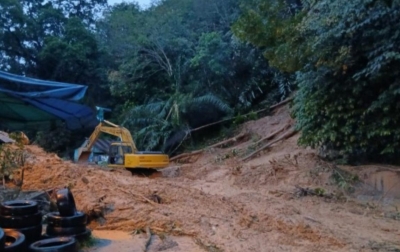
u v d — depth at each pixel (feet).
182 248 19.74
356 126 36.65
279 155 49.19
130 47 83.46
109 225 23.57
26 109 21.34
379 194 34.01
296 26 36.14
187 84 76.23
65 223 18.12
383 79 34.01
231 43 71.10
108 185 29.50
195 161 62.28
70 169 32.73
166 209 26.07
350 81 35.70
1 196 24.85
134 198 27.20
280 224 24.48
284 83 70.90
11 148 29.89
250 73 74.23
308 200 33.76
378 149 37.63
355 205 31.94
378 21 31.96
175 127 69.46
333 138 37.58
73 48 95.14
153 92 80.64
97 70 96.53
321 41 33.58
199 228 23.12
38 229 17.02
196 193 31.73
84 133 78.89
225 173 45.78
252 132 64.95
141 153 47.57
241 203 30.60
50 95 18.44
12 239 14.64
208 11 86.43
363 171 36.55
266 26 40.37
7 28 100.58
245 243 20.77
